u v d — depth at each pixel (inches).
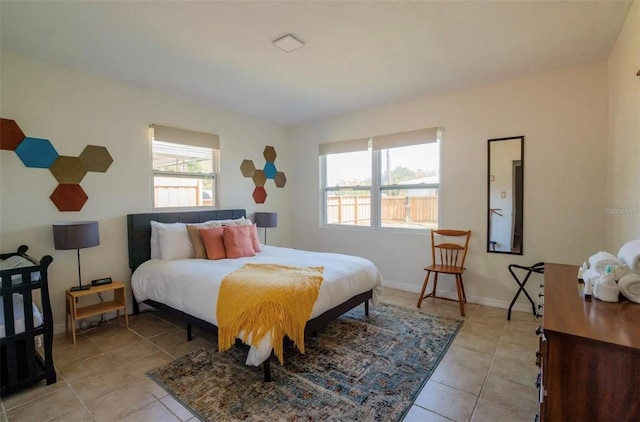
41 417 69.5
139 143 134.6
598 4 77.5
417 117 153.3
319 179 193.6
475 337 106.7
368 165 174.9
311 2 75.8
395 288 164.9
